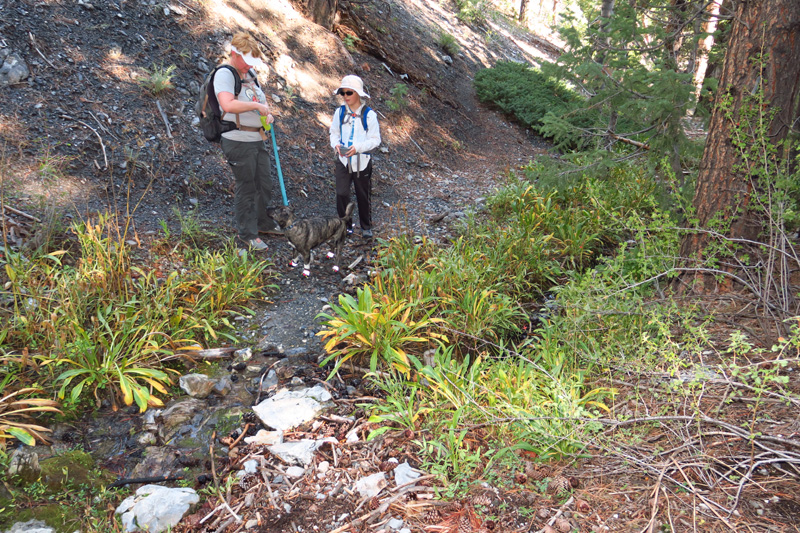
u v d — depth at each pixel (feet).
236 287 14.69
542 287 16.94
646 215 19.54
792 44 11.66
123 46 22.47
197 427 10.28
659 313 11.00
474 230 19.84
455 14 57.57
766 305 10.85
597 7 41.34
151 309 12.63
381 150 29.45
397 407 9.93
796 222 12.82
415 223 22.30
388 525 7.59
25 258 13.06
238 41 14.75
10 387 10.02
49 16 21.22
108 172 18.12
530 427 8.84
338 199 18.72
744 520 6.95
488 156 35.91
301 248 16.25
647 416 9.17
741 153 11.93
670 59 19.27
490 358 12.01
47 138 17.79
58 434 9.63
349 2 36.29
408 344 12.89
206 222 18.16
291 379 11.96
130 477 8.97
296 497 8.39
